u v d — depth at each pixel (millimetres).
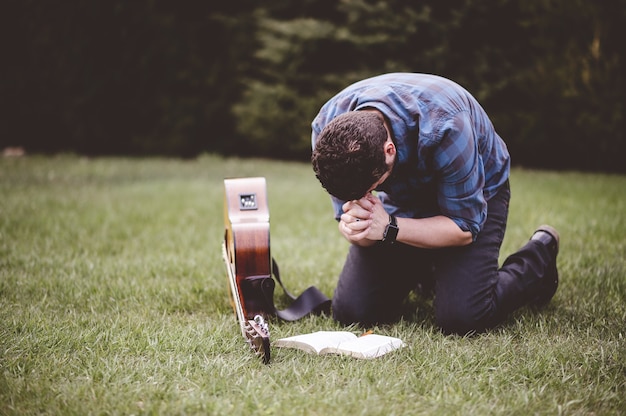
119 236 4824
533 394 2205
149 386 2262
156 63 10000
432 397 2213
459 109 2533
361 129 2240
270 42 9430
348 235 2672
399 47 9047
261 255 2854
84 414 2070
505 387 2316
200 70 10102
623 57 8438
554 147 9062
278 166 9477
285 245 4559
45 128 10195
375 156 2242
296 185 7613
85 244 4508
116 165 9109
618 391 2266
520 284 2918
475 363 2496
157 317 3051
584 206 5840
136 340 2688
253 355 2537
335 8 9664
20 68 9836
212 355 2584
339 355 2549
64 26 9711
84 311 3145
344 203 2902
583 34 8469
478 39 8766
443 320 2846
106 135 10172
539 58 8648
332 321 3051
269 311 2918
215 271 3877
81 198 6355
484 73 8750
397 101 2500
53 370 2393
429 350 2584
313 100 9492
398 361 2521
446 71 8883
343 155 2225
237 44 10094
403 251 2965
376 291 2959
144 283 3578
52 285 3438
